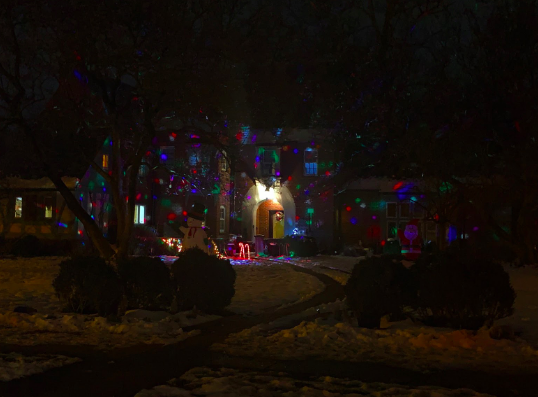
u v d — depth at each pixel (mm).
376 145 32188
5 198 32000
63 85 20703
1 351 7949
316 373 7012
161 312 11531
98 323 9930
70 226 31172
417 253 30219
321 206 34938
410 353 8141
